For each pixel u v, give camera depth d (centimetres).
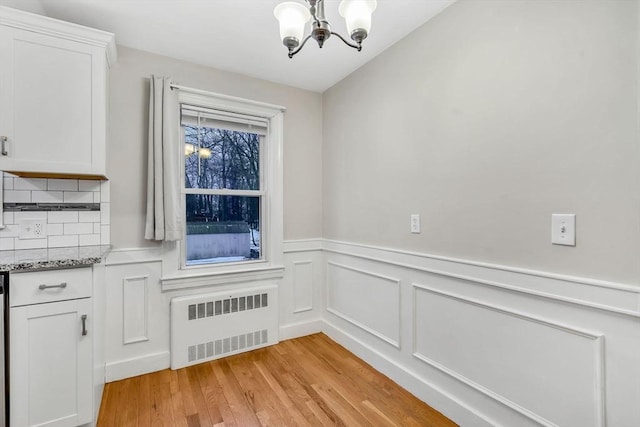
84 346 154
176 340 225
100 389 182
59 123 167
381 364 222
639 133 106
